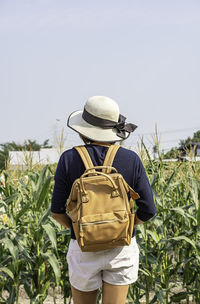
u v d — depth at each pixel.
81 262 2.51
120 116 2.69
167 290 3.78
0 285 3.60
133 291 3.78
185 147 5.54
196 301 3.89
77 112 2.72
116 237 2.37
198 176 4.43
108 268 2.51
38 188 3.69
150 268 3.85
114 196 2.37
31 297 3.62
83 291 2.58
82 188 2.35
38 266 3.61
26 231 4.06
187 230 4.10
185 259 3.95
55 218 2.63
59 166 2.52
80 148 2.52
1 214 3.74
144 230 3.78
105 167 2.41
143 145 4.29
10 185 4.22
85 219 2.33
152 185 4.02
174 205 4.40
